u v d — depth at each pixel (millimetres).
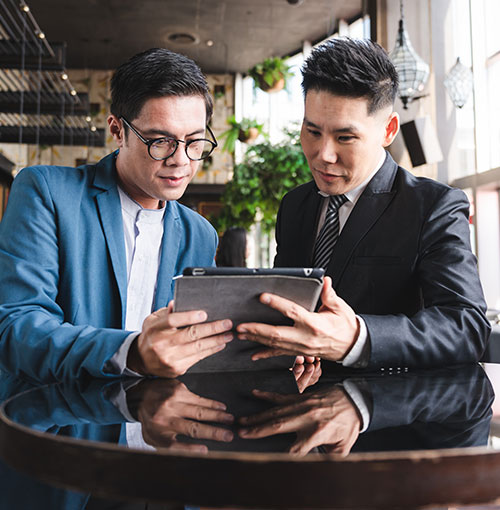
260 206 5781
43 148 11242
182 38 9867
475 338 1263
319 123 1339
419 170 4500
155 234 1562
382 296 1470
